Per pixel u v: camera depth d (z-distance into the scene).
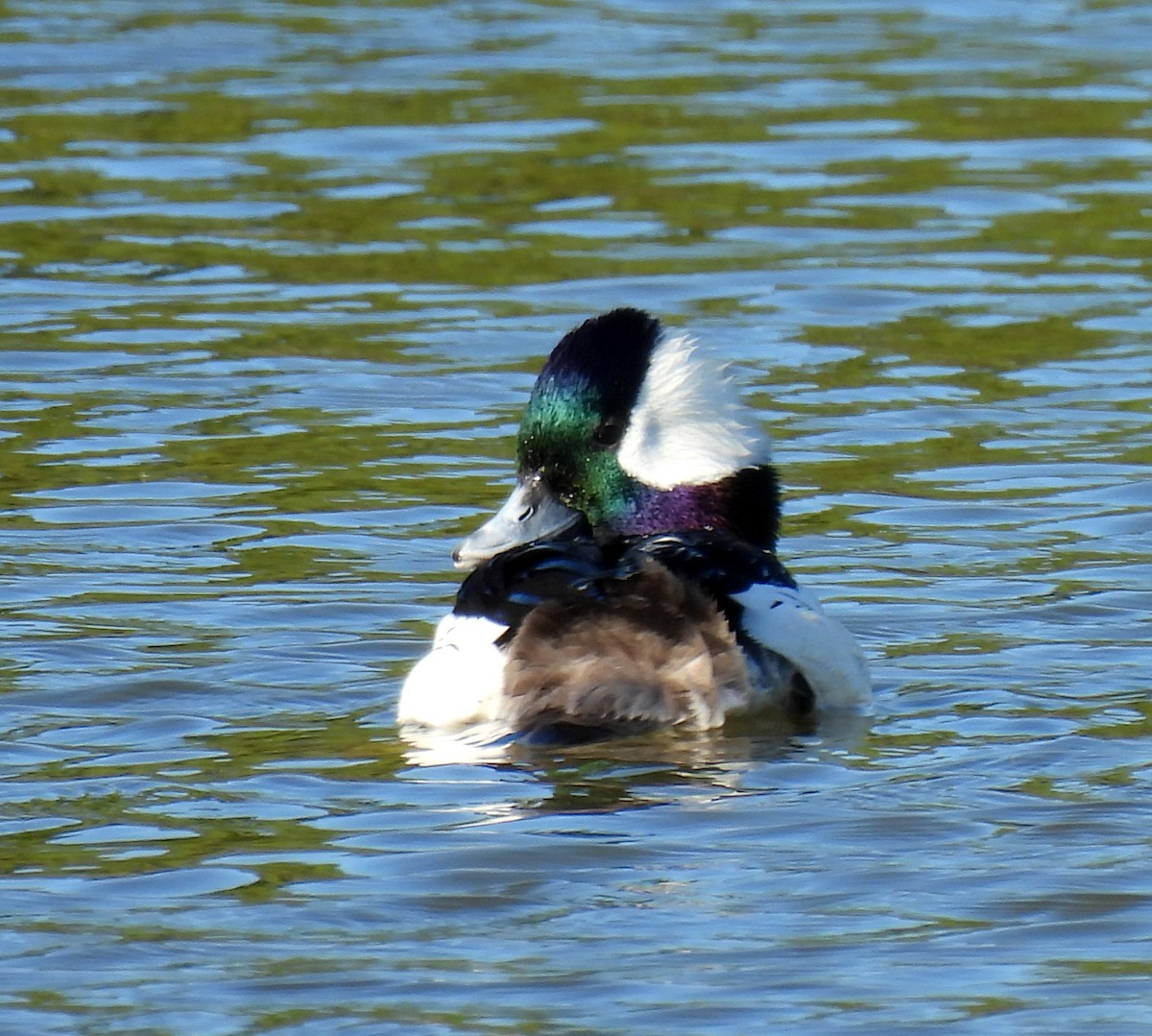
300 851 9.45
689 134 26.19
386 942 8.59
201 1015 8.00
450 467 16.39
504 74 28.97
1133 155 25.38
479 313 20.16
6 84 28.03
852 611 13.30
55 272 21.27
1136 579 13.86
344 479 16.08
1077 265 21.61
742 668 10.59
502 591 11.02
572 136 26.06
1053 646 12.56
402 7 33.22
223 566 14.16
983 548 14.57
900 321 19.97
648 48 30.61
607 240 22.33
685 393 12.48
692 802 9.95
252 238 22.41
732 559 11.32
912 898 8.97
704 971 8.34
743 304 20.39
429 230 22.67
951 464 16.45
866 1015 8.00
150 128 26.27
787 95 27.92
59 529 14.86
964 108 27.33
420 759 10.54
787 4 33.69
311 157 25.20
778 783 10.17
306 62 29.52
